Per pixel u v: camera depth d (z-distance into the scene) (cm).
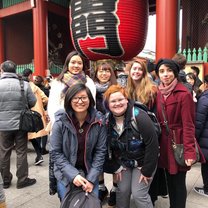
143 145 231
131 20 582
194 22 1020
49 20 1406
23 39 1492
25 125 354
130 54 616
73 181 212
